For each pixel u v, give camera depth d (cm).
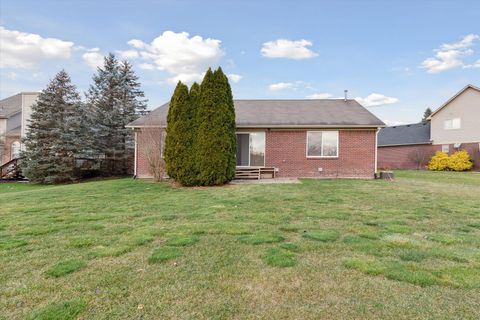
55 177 1678
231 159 1094
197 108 1065
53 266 310
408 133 2980
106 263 322
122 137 2097
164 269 307
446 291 260
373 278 286
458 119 2456
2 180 1888
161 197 796
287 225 484
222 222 505
